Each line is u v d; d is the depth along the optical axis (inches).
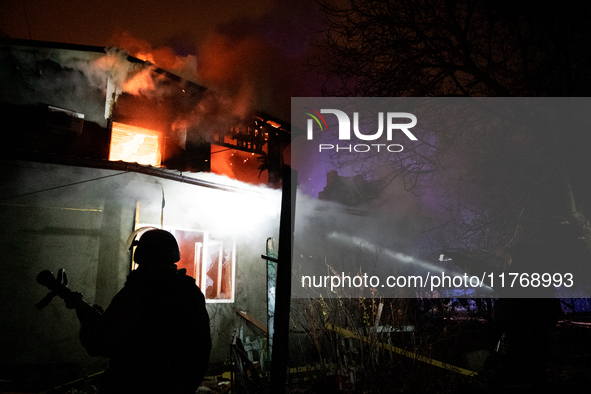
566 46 192.9
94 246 275.0
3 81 277.4
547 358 143.9
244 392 179.3
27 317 242.7
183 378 78.3
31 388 220.7
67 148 291.1
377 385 183.0
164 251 87.8
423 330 272.2
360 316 238.1
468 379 206.1
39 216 258.4
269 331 158.9
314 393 163.8
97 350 75.0
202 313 86.3
